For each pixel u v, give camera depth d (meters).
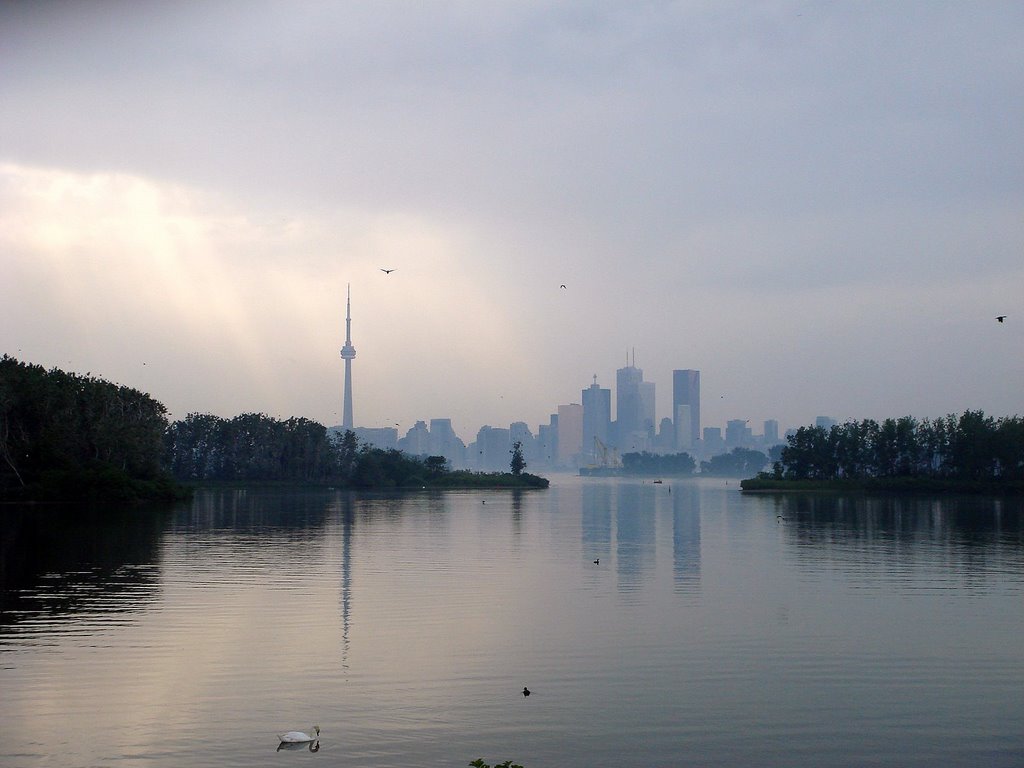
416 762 24.20
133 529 89.50
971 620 41.41
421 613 42.59
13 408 136.25
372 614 42.22
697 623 40.62
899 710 28.53
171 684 30.45
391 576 55.09
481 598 46.97
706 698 29.58
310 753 24.69
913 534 88.06
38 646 35.44
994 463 196.25
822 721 27.52
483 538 83.06
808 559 65.56
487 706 28.62
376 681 31.06
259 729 26.41
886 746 25.66
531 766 24.09
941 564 62.34
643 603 45.72
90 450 147.00
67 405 143.12
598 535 87.06
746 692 30.19
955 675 32.22
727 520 111.19
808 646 36.22
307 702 28.81
